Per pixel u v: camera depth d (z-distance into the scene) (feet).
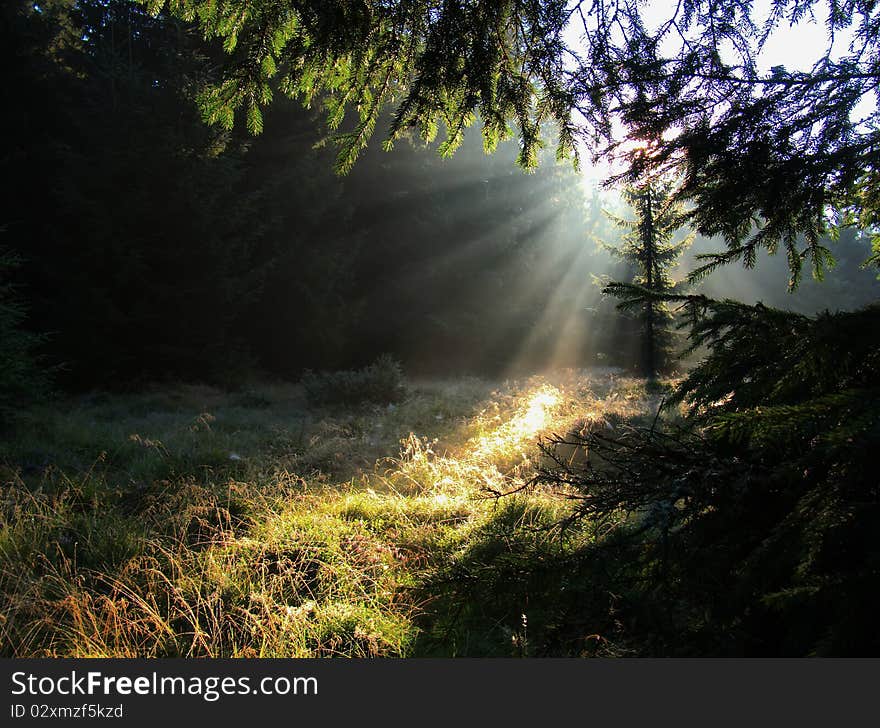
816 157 6.52
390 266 70.28
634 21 6.89
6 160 44.98
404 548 12.60
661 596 5.10
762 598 3.99
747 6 6.55
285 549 12.17
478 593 5.72
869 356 4.55
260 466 19.83
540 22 7.16
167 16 44.80
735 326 5.94
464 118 8.28
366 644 9.03
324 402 38.65
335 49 7.36
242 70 7.69
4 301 32.81
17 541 12.29
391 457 21.47
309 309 58.54
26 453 21.11
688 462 5.49
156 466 19.45
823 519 3.89
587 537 6.78
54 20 51.75
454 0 7.11
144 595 10.43
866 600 3.76
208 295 46.91
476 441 24.20
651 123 7.07
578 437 6.71
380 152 61.72
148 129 43.78
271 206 54.54
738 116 6.71
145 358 44.93
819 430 3.86
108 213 43.24
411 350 69.92
